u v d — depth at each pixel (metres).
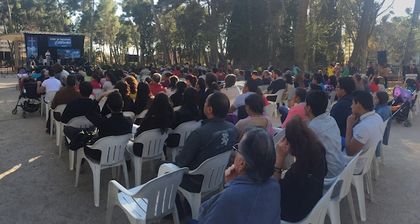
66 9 53.72
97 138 4.59
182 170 3.35
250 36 32.94
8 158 6.43
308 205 2.74
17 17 53.81
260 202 1.95
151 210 3.27
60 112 6.71
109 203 3.59
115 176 5.49
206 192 3.87
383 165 6.43
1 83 22.97
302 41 24.80
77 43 32.06
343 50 36.94
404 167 6.35
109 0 52.38
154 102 4.87
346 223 4.31
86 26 51.38
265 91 11.07
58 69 10.52
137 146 4.81
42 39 31.02
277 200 2.03
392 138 8.64
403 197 5.06
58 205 4.61
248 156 1.98
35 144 7.37
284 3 32.28
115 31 53.69
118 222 4.19
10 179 5.44
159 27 38.66
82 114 5.70
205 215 2.06
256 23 32.72
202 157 3.70
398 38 42.53
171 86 8.54
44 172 5.74
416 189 5.35
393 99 10.30
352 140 4.32
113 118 4.55
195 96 5.41
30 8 54.09
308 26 29.83
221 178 3.90
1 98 14.57
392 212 4.61
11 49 41.84
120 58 54.03
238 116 5.95
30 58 29.77
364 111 4.40
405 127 10.02
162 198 3.31
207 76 6.74
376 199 4.99
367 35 25.70
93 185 4.92
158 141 4.92
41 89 8.75
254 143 1.99
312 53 32.19
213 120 3.76
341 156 3.75
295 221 2.79
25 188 5.12
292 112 5.09
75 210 4.48
